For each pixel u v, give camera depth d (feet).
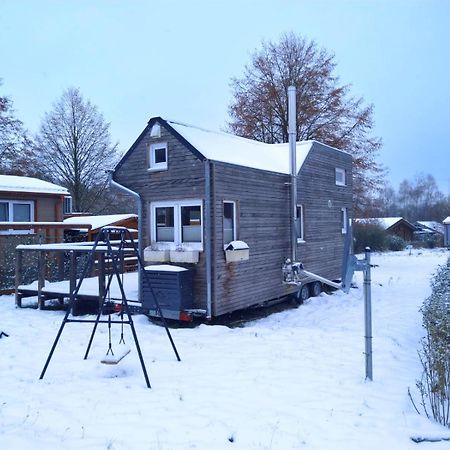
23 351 23.24
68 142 110.42
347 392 17.57
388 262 84.84
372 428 14.60
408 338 26.76
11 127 96.27
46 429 14.21
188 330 28.07
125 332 26.96
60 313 33.35
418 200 278.05
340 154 49.37
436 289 27.78
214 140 35.37
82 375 19.45
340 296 43.34
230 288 31.30
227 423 14.78
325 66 83.30
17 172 95.61
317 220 43.96
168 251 31.07
